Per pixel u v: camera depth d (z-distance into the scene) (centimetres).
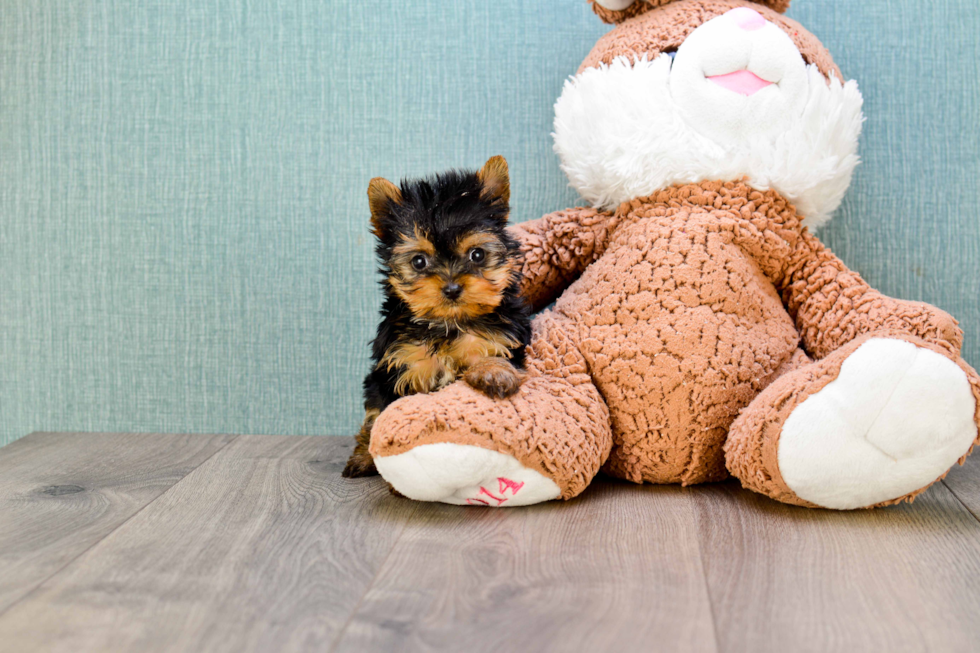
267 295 83
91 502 66
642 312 67
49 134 83
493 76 81
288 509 65
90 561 58
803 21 79
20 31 83
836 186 70
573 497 66
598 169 71
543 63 81
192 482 70
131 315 84
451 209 65
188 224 83
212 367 84
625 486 69
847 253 80
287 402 83
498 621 52
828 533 60
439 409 62
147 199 83
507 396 64
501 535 61
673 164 69
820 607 53
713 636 50
